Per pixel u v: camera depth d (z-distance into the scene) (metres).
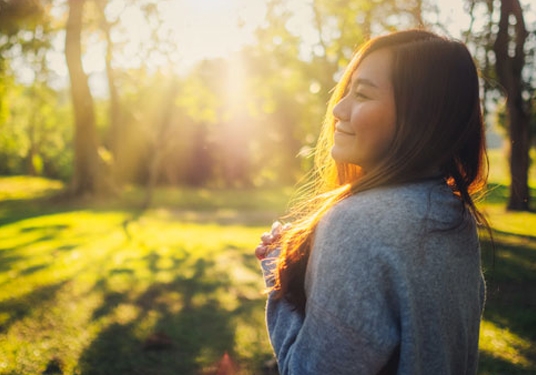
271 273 1.27
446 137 1.08
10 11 18.16
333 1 10.77
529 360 3.47
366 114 1.09
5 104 30.30
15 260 7.74
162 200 23.44
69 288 5.78
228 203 23.06
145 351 3.85
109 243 9.74
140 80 20.50
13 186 33.78
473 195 1.26
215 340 4.09
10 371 3.45
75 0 20.64
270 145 34.97
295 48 12.40
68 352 3.81
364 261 0.95
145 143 33.00
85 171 22.28
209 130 34.06
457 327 1.05
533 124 17.52
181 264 7.43
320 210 1.13
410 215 0.98
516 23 10.65
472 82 1.12
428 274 0.97
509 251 7.05
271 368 3.54
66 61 21.42
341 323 0.95
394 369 1.01
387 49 1.12
